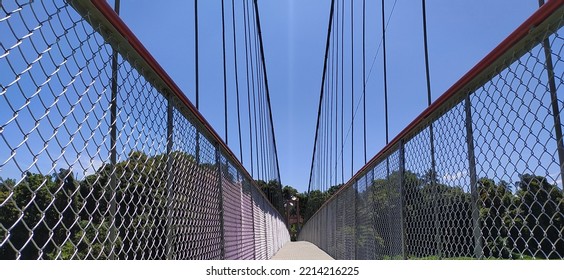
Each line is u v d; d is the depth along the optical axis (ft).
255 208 23.41
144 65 5.29
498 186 4.88
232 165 14.38
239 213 15.85
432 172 7.20
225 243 11.86
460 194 5.94
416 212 8.33
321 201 52.24
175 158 6.71
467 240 5.71
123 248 4.58
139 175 5.09
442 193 6.72
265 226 29.91
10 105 2.94
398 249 9.84
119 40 4.58
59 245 3.45
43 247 3.16
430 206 7.38
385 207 11.64
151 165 5.52
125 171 4.69
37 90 3.20
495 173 4.95
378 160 12.76
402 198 9.27
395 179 10.37
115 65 4.54
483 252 5.14
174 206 6.56
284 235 65.67
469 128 5.64
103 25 4.29
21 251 2.98
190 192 7.78
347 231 20.72
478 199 5.34
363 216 15.62
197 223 8.32
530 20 4.24
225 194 12.40
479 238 5.24
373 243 13.26
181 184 7.09
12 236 3.05
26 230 3.12
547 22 4.15
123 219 4.57
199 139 8.79
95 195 4.05
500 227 4.81
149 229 5.36
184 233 7.16
